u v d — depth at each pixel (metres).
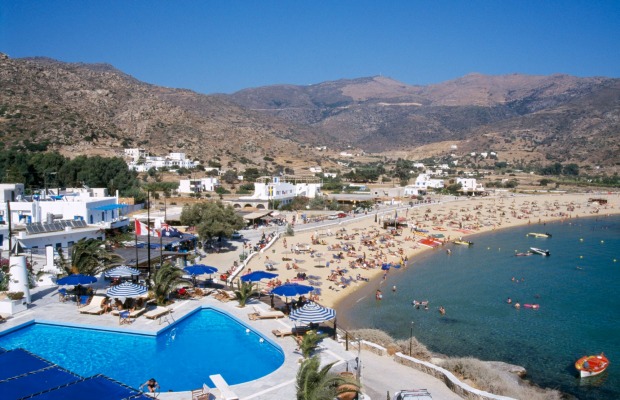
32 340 36.22
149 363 32.88
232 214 84.75
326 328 40.41
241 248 81.38
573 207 178.25
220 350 35.28
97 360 33.19
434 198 192.75
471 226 134.75
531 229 137.12
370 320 53.28
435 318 54.47
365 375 32.44
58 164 128.50
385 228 118.69
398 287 68.62
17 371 22.25
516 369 40.09
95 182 128.50
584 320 54.31
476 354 44.00
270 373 30.50
